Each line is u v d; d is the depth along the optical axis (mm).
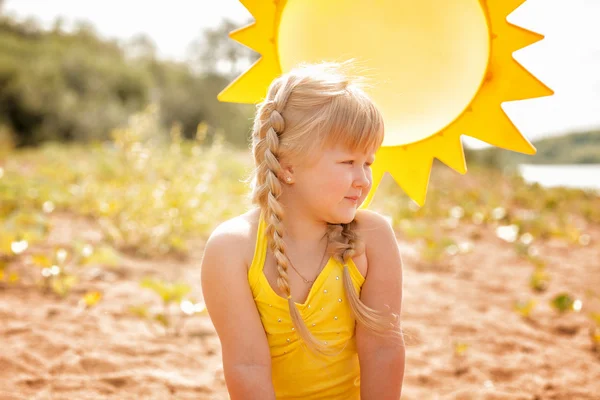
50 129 20547
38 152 12500
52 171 7840
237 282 1309
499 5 1354
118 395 2244
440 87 1438
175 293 3010
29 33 31062
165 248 4406
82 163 8734
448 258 4949
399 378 1385
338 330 1356
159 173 5055
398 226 6004
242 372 1287
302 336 1280
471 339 3094
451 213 6836
